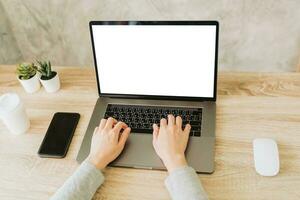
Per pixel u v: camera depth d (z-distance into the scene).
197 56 0.91
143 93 1.00
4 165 0.87
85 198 0.74
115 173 0.82
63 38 1.64
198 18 1.44
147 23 0.91
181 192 0.71
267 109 0.93
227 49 1.53
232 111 0.94
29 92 1.11
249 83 1.03
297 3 1.32
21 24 1.62
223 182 0.77
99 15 1.52
